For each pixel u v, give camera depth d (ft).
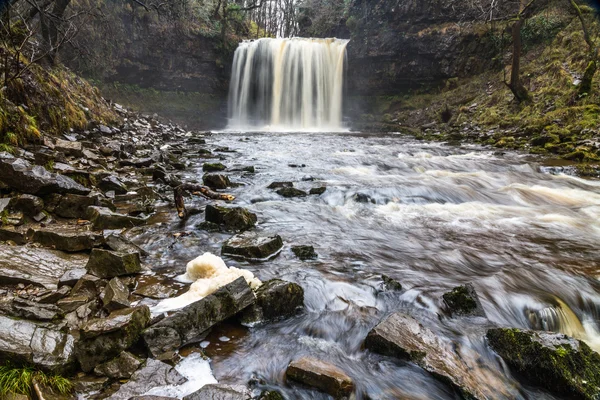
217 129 93.15
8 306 10.09
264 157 43.19
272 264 15.48
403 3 89.56
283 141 62.03
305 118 96.17
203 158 40.73
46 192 17.40
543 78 65.62
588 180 34.88
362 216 23.45
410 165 40.11
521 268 15.84
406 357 10.00
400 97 91.91
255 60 97.66
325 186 28.09
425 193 28.63
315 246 17.95
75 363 8.68
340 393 8.63
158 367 8.92
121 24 77.87
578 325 13.00
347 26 100.22
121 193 22.65
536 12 76.89
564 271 15.79
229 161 39.60
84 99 44.09
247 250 15.89
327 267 15.48
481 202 28.07
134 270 13.60
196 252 16.28
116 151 32.07
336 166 39.01
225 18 96.89
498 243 19.43
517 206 27.40
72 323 10.14
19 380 7.77
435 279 14.84
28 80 28.73
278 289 12.12
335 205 25.50
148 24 82.69
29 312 9.94
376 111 93.61
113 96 76.59
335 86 96.89
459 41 82.64
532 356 10.02
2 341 8.37
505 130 61.26
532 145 51.16
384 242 19.01
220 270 13.16
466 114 73.56
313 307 12.78
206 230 18.92
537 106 60.70
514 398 9.46
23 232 14.69
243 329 11.31
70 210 17.61
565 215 25.03
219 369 9.45
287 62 95.50
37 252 13.41
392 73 91.61
